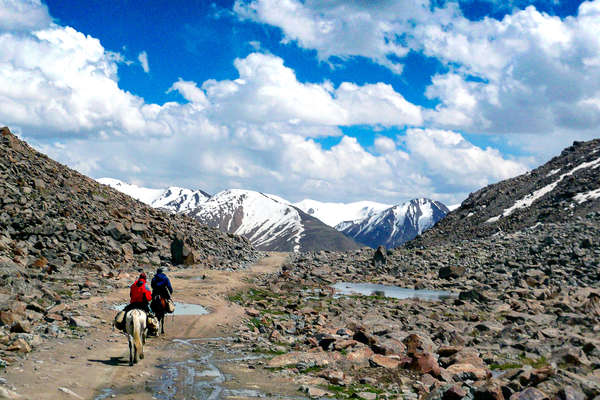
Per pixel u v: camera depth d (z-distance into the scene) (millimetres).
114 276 34406
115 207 55875
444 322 25250
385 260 62625
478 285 42188
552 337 20250
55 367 13438
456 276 49312
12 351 14328
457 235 90812
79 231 42094
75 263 35781
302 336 21609
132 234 49125
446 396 11789
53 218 42250
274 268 62438
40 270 30359
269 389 13031
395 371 14852
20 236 37125
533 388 11297
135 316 15359
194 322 23109
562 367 15414
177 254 49688
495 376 14453
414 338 18641
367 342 18844
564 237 57938
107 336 18734
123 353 16469
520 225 80062
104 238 44094
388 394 12703
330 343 18578
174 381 13430
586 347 17266
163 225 60250
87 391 11773
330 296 37875
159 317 20000
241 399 12023
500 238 69438
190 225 71750
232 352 17859
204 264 52875
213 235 73562
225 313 26016
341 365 15555
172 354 17016
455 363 15953
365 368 15305
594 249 49500
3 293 21328
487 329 22641
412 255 67312
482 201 105812
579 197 80938
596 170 90750
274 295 37312
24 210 39906
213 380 13758
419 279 49500
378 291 42875
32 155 55031
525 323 23875
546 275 42531
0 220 36906
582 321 22891
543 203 86750
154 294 20172
